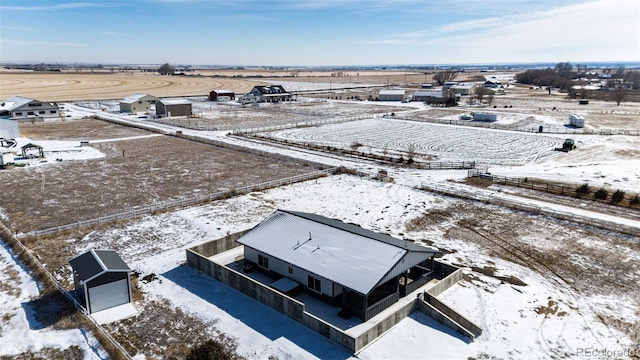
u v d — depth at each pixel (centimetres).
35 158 5084
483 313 1989
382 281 1892
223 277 2255
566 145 5594
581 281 2284
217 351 1669
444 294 2153
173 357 1678
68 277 2303
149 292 2166
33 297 2091
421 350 1725
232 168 4716
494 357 1691
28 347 1720
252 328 1867
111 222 3080
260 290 2058
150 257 2561
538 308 2036
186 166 4794
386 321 1831
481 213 3322
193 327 1875
